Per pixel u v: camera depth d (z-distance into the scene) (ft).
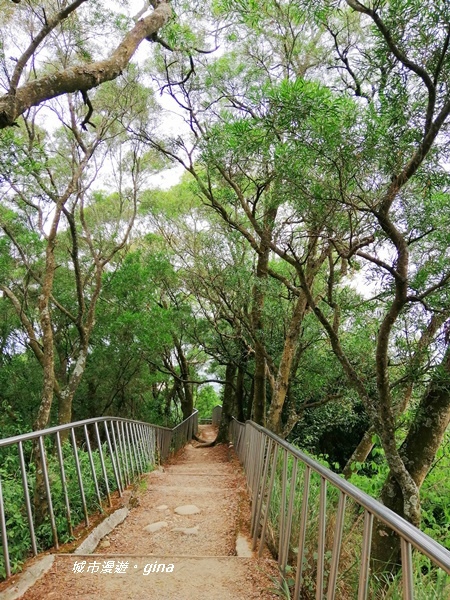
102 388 47.14
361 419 35.88
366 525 6.70
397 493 15.03
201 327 46.52
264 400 31.37
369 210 11.05
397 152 10.77
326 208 12.30
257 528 13.05
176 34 18.61
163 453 39.34
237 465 31.86
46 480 12.51
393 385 15.39
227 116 19.63
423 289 13.53
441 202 12.73
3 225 29.09
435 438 15.25
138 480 22.68
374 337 20.27
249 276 27.66
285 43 23.76
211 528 15.70
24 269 37.06
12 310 41.86
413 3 9.50
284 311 27.91
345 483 7.64
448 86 10.36
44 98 9.47
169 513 17.43
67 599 9.67
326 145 10.57
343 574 9.29
